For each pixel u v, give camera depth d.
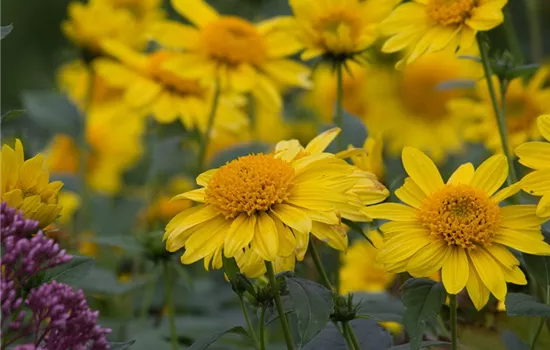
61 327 1.03
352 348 1.07
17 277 1.05
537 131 1.38
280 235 1.04
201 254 1.05
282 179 1.05
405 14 1.17
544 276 1.07
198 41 1.37
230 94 1.47
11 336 1.07
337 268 1.24
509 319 1.17
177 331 1.33
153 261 1.25
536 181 1.05
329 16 1.23
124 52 1.46
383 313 1.15
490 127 1.41
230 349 1.31
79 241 1.42
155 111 1.44
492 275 1.04
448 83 1.29
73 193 1.73
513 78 1.20
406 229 1.06
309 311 1.02
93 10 1.66
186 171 1.61
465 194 1.05
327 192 1.05
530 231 1.05
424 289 1.04
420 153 1.07
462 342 1.18
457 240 1.04
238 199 1.05
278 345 1.30
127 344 1.07
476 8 1.15
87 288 1.30
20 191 1.07
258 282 1.13
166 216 1.55
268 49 1.37
